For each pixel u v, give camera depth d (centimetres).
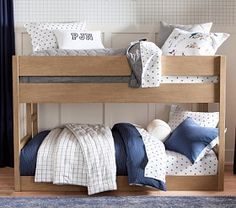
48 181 275
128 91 278
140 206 249
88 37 337
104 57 275
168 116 365
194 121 318
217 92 281
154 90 278
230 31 359
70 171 271
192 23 360
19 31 355
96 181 267
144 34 359
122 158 277
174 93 279
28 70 275
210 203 255
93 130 299
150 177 266
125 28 358
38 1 354
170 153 289
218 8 359
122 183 279
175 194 275
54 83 277
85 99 278
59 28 344
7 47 345
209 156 287
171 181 284
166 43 316
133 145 278
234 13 359
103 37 358
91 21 358
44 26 344
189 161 283
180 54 296
